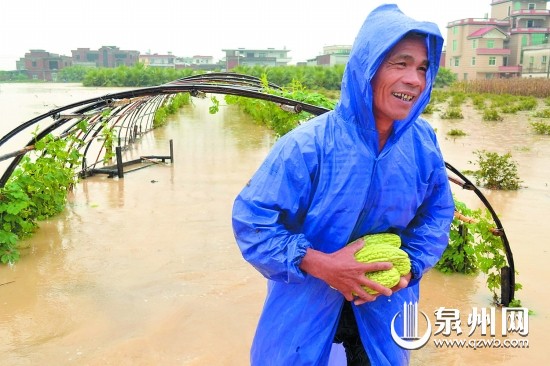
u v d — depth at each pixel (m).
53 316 5.61
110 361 4.72
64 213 9.48
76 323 5.45
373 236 2.74
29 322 5.48
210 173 13.12
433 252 2.91
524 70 68.69
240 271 6.79
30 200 8.23
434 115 30.66
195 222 8.90
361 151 2.56
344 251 2.59
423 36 2.43
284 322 2.86
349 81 2.55
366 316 2.92
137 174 12.95
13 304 5.91
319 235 2.70
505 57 70.62
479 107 34.50
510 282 5.77
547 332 5.23
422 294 6.18
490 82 51.81
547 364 4.66
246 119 27.89
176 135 20.86
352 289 2.57
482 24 70.62
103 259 7.25
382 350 2.97
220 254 7.40
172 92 7.42
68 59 112.50
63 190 9.62
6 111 31.25
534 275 6.66
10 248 7.19
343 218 2.62
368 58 2.43
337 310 2.84
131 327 5.35
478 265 6.20
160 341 5.05
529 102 34.47
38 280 6.57
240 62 114.25
